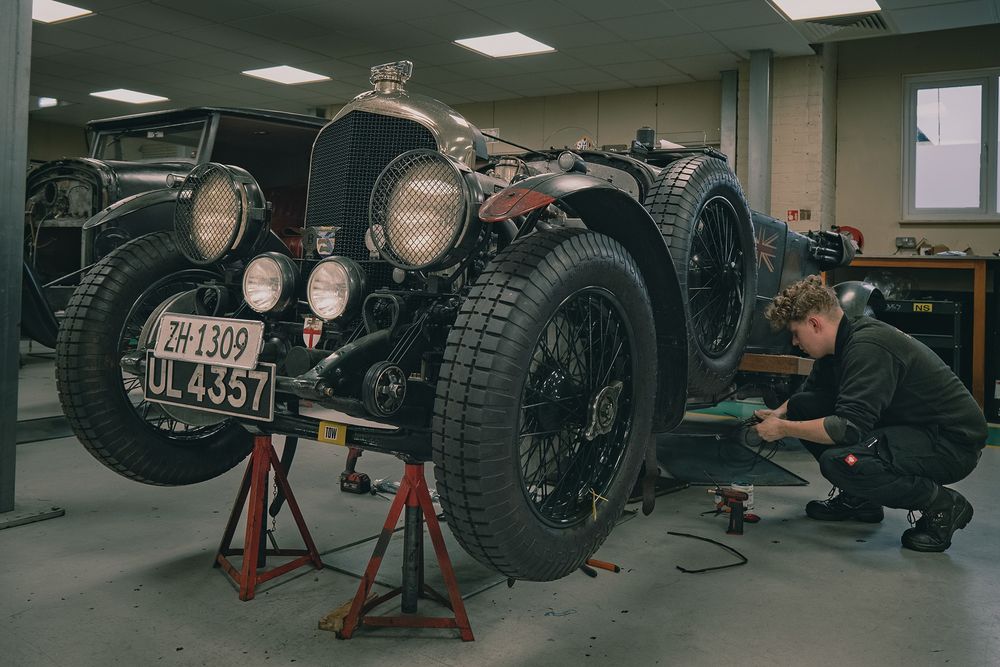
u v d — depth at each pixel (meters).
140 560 2.20
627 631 1.81
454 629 1.80
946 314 5.69
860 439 2.38
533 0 7.03
